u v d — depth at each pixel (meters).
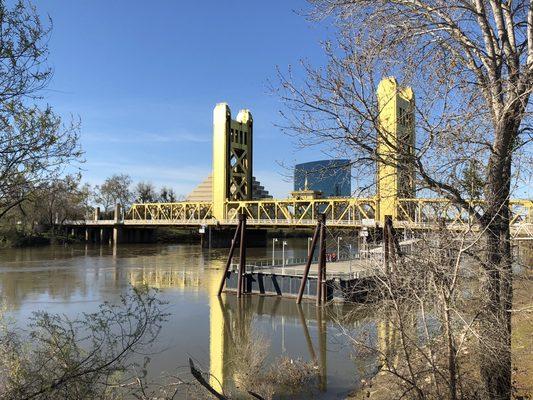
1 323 9.05
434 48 7.79
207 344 23.36
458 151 7.11
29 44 5.55
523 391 9.60
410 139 7.25
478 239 6.75
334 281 33.75
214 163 107.50
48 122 5.87
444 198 7.35
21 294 39.03
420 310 7.30
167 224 108.25
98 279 49.28
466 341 7.32
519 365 10.77
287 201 89.12
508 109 7.35
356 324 11.73
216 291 42.28
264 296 39.31
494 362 7.03
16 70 5.56
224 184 106.25
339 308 31.94
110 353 7.71
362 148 7.12
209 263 68.25
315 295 37.44
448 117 6.92
